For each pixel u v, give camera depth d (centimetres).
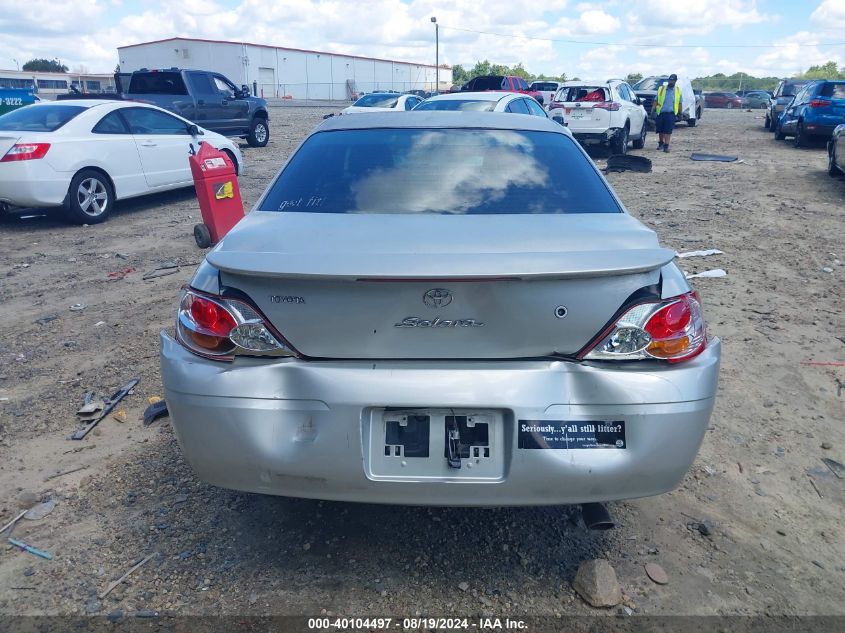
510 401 234
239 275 239
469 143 340
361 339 238
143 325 554
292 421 240
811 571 277
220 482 251
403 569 277
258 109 1838
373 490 242
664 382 239
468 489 239
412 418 241
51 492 326
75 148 923
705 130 2422
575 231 267
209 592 263
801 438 378
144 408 411
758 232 855
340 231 266
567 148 346
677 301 245
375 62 7544
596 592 256
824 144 1812
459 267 226
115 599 260
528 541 293
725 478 340
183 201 1126
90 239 865
